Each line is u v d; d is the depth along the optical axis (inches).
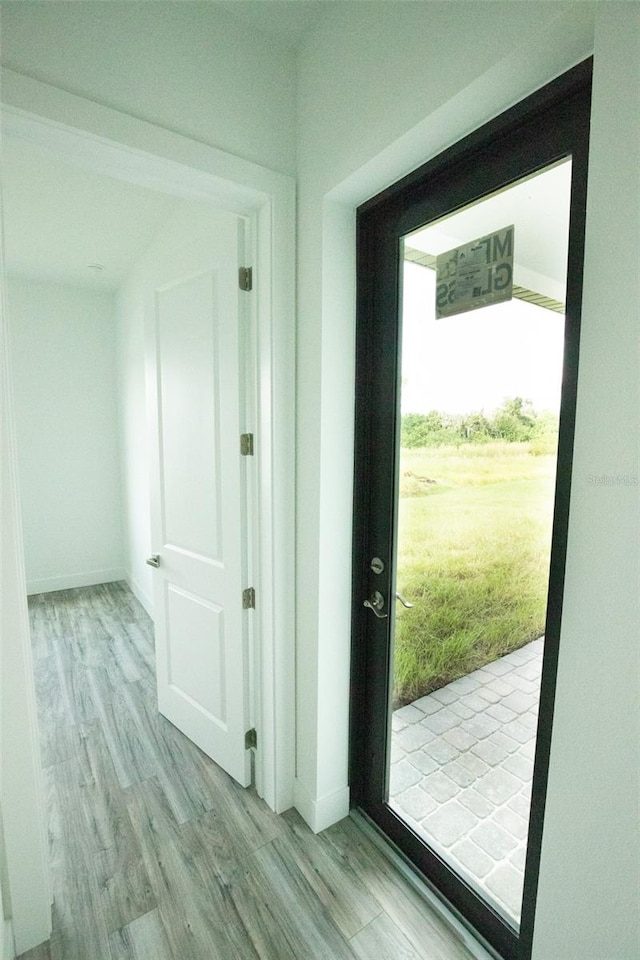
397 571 59.0
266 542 61.3
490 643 50.8
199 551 73.0
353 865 57.6
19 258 123.0
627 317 27.3
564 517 36.5
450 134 41.5
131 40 43.5
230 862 57.8
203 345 67.4
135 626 131.9
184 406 72.6
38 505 154.2
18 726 45.8
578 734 31.7
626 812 29.5
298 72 54.2
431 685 57.6
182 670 80.9
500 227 42.8
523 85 35.6
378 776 63.0
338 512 57.9
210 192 52.9
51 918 50.9
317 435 55.6
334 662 60.5
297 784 65.8
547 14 30.4
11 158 73.1
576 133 35.2
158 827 63.2
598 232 28.3
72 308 152.7
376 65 43.6
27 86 39.0
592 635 30.4
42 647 119.2
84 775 73.4
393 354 54.8
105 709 91.9
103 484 165.0
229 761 72.7
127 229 101.5
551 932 34.9
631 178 26.6
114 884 54.9
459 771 56.7
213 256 63.8
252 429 62.5
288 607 62.2
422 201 48.6
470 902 50.1
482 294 45.4
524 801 52.4
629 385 27.5
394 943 48.6
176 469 75.9
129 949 48.0
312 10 48.9
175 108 46.4
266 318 57.0
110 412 163.3
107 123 42.8
